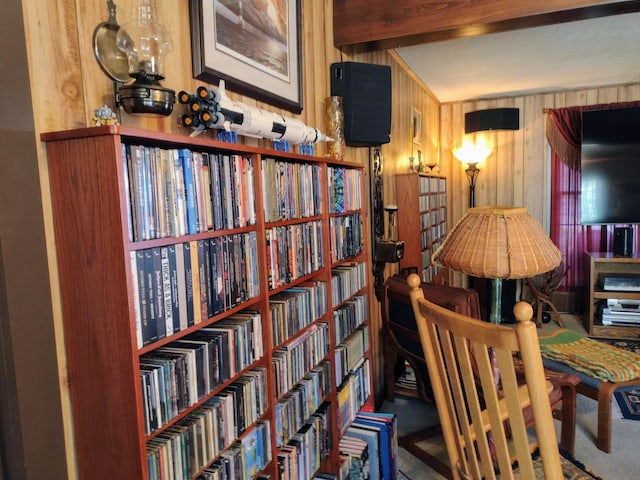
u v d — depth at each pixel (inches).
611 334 154.7
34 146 34.3
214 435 45.1
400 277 99.3
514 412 39.8
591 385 92.6
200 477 44.4
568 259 183.0
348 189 81.6
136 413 34.8
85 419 36.7
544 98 182.7
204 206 43.3
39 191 34.5
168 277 38.6
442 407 53.4
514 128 180.7
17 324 33.4
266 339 53.4
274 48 68.2
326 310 71.4
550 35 116.6
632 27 111.8
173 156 39.4
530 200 187.3
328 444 71.9
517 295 158.7
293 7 74.2
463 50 127.5
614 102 173.5
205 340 44.6
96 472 36.8
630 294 152.1
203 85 53.5
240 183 49.2
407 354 101.2
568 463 58.7
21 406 33.8
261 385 52.9
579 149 178.1
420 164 155.3
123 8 42.6
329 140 77.7
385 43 93.3
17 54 33.3
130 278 34.2
